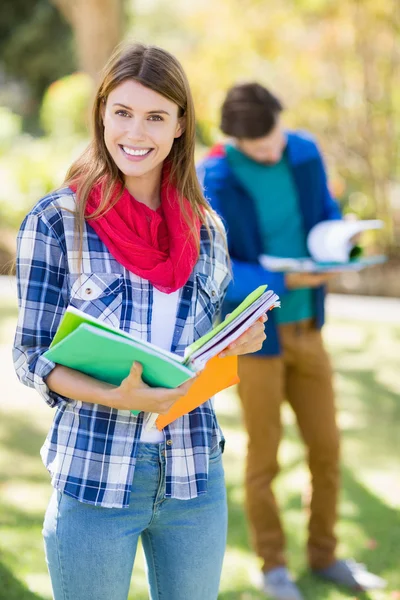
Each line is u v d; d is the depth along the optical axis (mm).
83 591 2469
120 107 2461
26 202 14375
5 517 4727
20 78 28719
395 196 13297
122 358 2217
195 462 2559
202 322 2617
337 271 3984
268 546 4117
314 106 12680
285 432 6453
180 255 2533
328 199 4430
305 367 4141
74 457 2443
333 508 4230
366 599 4074
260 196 4113
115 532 2457
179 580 2609
